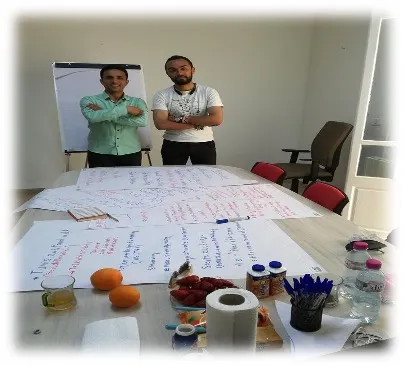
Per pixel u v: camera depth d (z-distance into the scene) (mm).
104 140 2629
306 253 1111
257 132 4336
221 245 1160
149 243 1170
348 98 3553
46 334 733
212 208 1537
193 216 1436
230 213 1479
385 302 865
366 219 3090
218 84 4090
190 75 2656
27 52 3607
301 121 4430
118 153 2641
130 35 3764
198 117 2646
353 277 943
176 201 1628
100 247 1136
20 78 3650
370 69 2828
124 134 2660
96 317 792
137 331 729
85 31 3672
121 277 916
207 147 2842
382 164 3035
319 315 740
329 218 1448
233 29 3959
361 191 3053
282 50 4137
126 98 2641
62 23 3604
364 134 3029
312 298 735
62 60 3701
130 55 3818
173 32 3840
